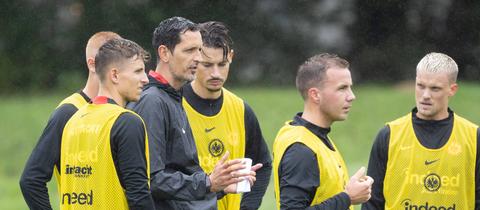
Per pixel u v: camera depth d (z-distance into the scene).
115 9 80.38
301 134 16.48
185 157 16.88
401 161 19.12
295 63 81.12
